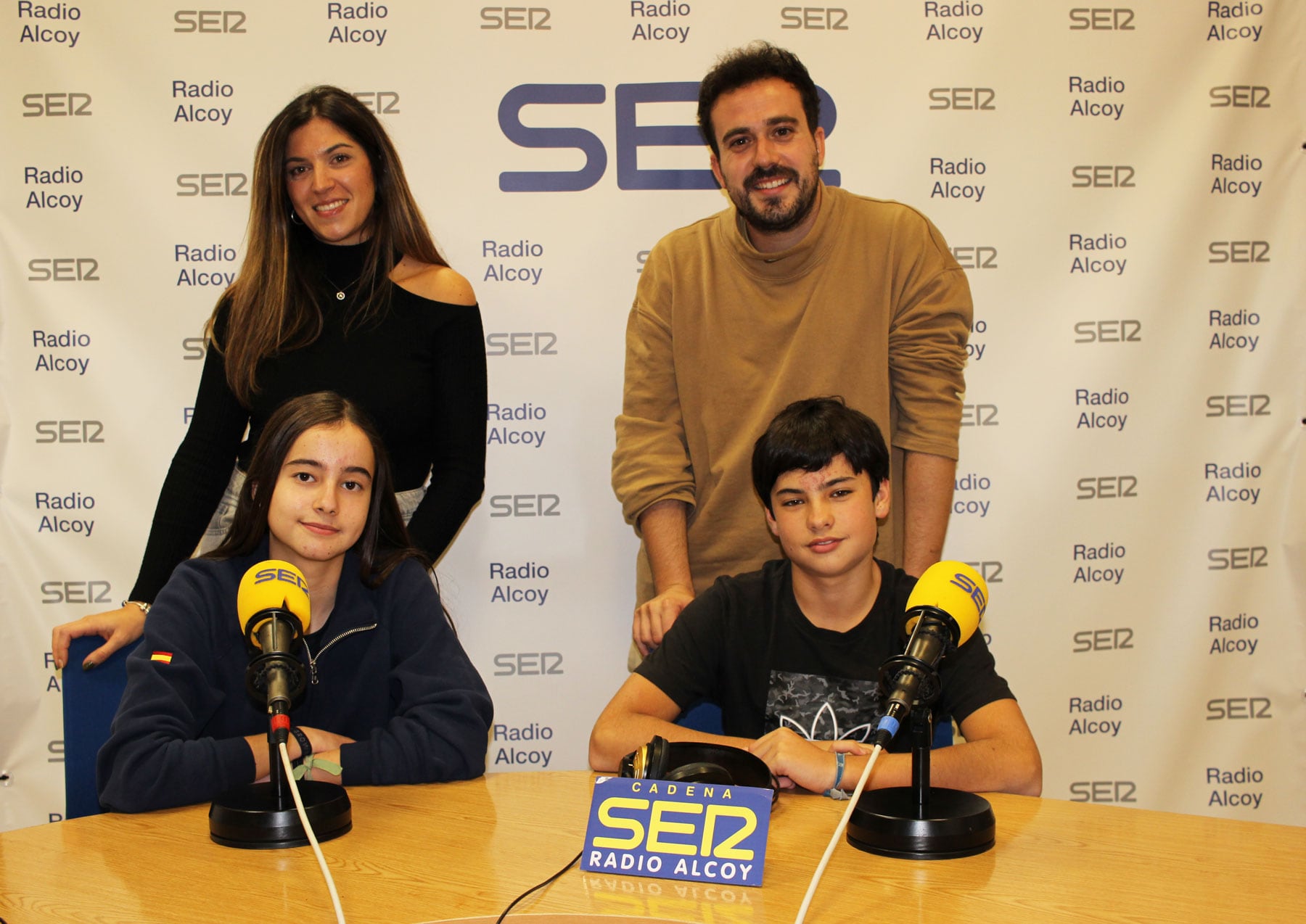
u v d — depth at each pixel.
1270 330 2.46
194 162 2.34
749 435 2.01
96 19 2.32
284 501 1.44
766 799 1.04
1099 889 0.98
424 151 2.38
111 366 2.35
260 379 1.97
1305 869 1.03
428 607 1.57
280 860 1.07
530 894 0.98
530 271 2.41
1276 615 2.47
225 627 1.48
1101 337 2.45
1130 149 2.44
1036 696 2.46
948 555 2.46
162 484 2.35
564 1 2.38
